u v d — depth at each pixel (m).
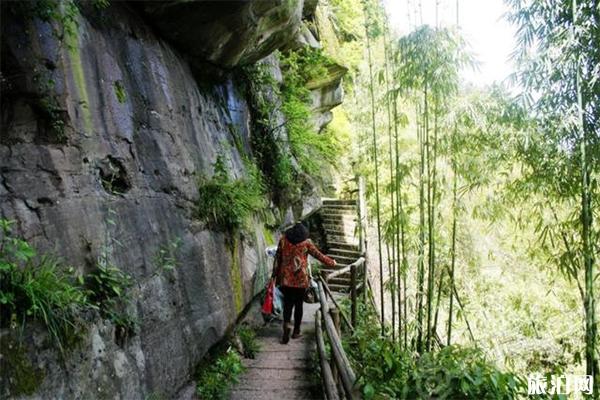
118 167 2.68
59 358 1.84
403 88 4.15
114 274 2.35
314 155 9.16
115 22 2.95
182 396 3.04
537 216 4.20
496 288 7.54
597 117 3.11
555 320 6.99
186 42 3.89
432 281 4.05
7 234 1.79
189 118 3.91
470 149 3.80
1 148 1.89
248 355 4.35
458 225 5.88
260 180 5.70
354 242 10.12
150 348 2.63
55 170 2.13
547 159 3.41
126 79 2.94
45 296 1.76
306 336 4.97
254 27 4.25
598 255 3.53
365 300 6.59
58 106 2.18
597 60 3.00
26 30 2.06
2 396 1.54
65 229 2.11
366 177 10.64
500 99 3.56
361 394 1.91
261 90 6.69
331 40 10.23
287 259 4.64
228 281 4.05
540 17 3.27
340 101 10.22
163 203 3.14
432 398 1.81
